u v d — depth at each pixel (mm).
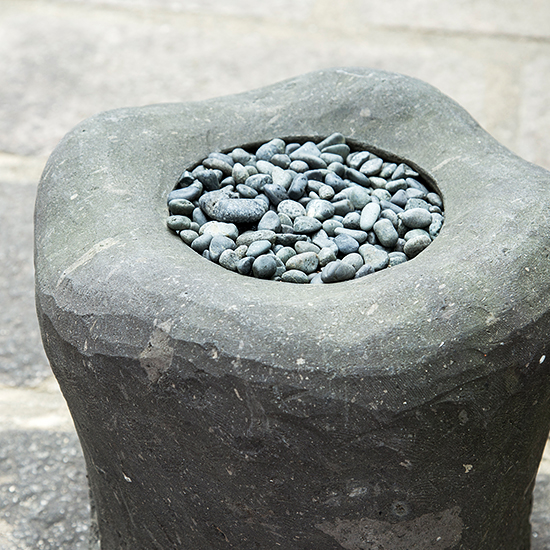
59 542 1368
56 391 1514
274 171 1276
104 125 1277
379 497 1140
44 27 2361
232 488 1146
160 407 1133
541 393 1150
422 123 1306
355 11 2414
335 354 1105
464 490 1157
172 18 2414
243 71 2170
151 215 1218
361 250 1210
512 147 1865
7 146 1905
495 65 2150
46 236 1204
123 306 1139
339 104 1331
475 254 1146
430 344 1110
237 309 1121
